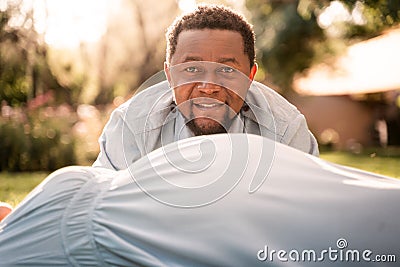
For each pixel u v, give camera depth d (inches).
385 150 583.8
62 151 367.2
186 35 83.9
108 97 509.0
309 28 595.2
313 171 73.1
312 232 69.2
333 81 665.0
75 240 71.2
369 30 609.0
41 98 378.9
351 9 409.4
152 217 69.8
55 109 394.6
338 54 630.5
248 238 68.4
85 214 71.6
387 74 638.5
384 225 70.2
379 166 336.8
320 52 625.6
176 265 69.0
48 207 72.6
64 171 75.4
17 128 361.4
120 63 511.8
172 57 85.9
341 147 682.2
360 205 70.8
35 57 369.1
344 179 73.0
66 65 388.5
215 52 83.0
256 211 69.3
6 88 379.2
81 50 399.2
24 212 73.1
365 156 465.1
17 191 224.7
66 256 71.4
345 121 690.8
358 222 70.0
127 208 70.4
